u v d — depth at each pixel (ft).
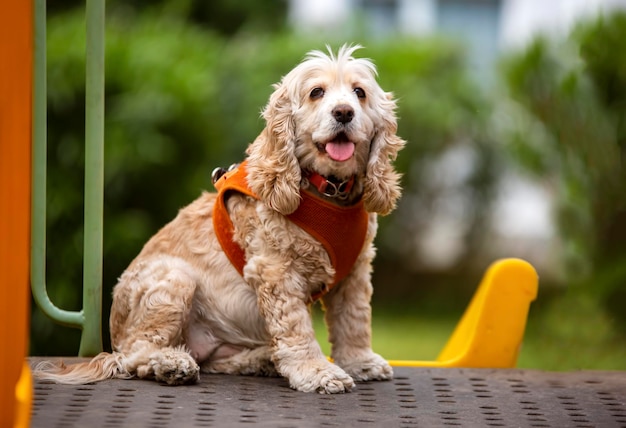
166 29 30.60
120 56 25.61
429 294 36.29
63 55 23.54
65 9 34.78
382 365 13.10
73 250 23.38
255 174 12.75
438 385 12.83
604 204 25.20
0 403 9.03
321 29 36.52
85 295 13.50
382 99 13.29
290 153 12.55
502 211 36.27
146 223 25.25
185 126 26.27
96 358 12.76
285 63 32.96
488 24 43.21
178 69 26.63
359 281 13.37
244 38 39.60
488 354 15.16
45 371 12.55
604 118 24.73
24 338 9.09
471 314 15.76
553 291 32.22
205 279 13.28
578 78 25.13
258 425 10.31
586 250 25.64
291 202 12.41
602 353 25.09
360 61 13.29
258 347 13.47
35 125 13.12
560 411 11.54
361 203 13.01
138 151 24.97
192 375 12.33
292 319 12.57
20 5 8.83
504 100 29.58
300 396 11.94
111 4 38.45
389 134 13.17
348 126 12.41
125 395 11.60
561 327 25.98
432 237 36.27
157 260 13.37
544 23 31.71
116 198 25.18
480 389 12.63
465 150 34.86
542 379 13.26
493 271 15.38
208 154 27.37
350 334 13.32
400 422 10.78
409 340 30.76
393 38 35.68
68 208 23.32
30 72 8.95
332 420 10.71
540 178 27.91
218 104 31.09
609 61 24.40
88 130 13.41
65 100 23.43
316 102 12.75
